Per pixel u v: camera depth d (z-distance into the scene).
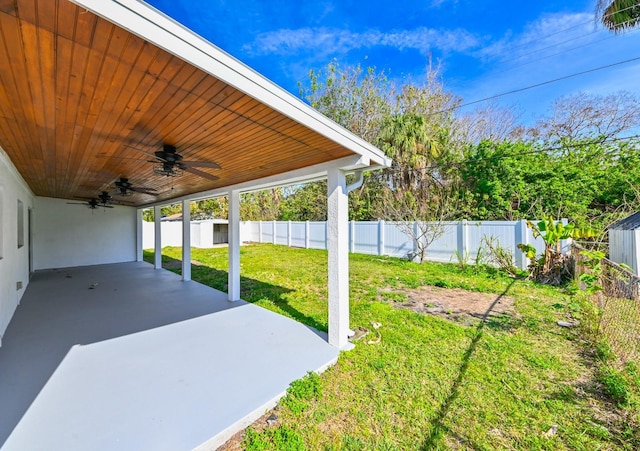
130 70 1.84
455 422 2.24
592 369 2.99
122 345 3.59
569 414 2.32
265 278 8.07
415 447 2.00
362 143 3.26
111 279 8.02
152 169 4.79
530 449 1.97
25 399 2.46
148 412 2.29
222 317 4.70
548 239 6.69
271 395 2.52
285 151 3.38
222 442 2.07
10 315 4.57
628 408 2.29
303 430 2.16
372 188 14.34
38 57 1.69
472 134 15.40
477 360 3.19
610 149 9.88
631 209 8.59
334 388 2.69
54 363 3.12
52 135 3.09
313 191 17.91
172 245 17.45
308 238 15.32
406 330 4.05
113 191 7.65
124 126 2.78
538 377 2.85
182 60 1.73
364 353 3.37
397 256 10.99
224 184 5.83
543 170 10.04
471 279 7.31
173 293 6.38
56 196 9.30
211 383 2.71
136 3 1.45
